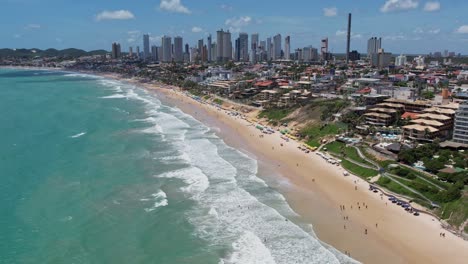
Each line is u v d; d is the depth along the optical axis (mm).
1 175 91062
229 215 73250
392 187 83688
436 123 115812
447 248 61469
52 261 57906
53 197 79750
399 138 116188
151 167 98875
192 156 109312
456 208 70125
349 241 64312
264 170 99250
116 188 85062
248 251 61375
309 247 62344
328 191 85188
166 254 60594
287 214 74000
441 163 89688
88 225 68812
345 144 114062
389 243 63562
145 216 72500
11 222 68812
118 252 60875
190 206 76750
